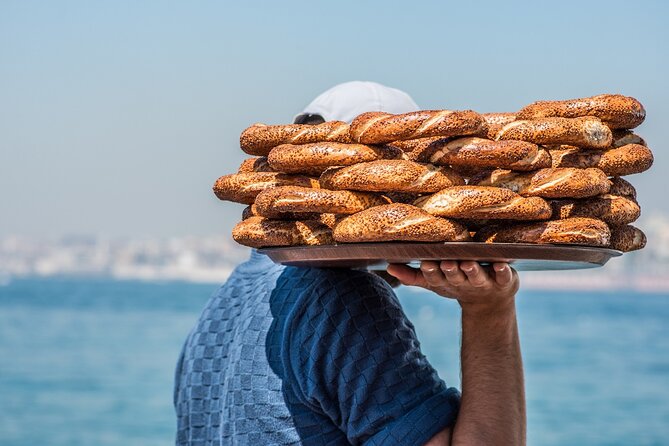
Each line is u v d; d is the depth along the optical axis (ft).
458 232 6.33
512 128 6.60
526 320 246.68
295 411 7.14
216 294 8.41
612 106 6.74
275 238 6.78
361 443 6.95
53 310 268.82
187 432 8.29
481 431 6.86
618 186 6.92
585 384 116.78
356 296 7.06
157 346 163.63
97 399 98.48
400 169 6.35
